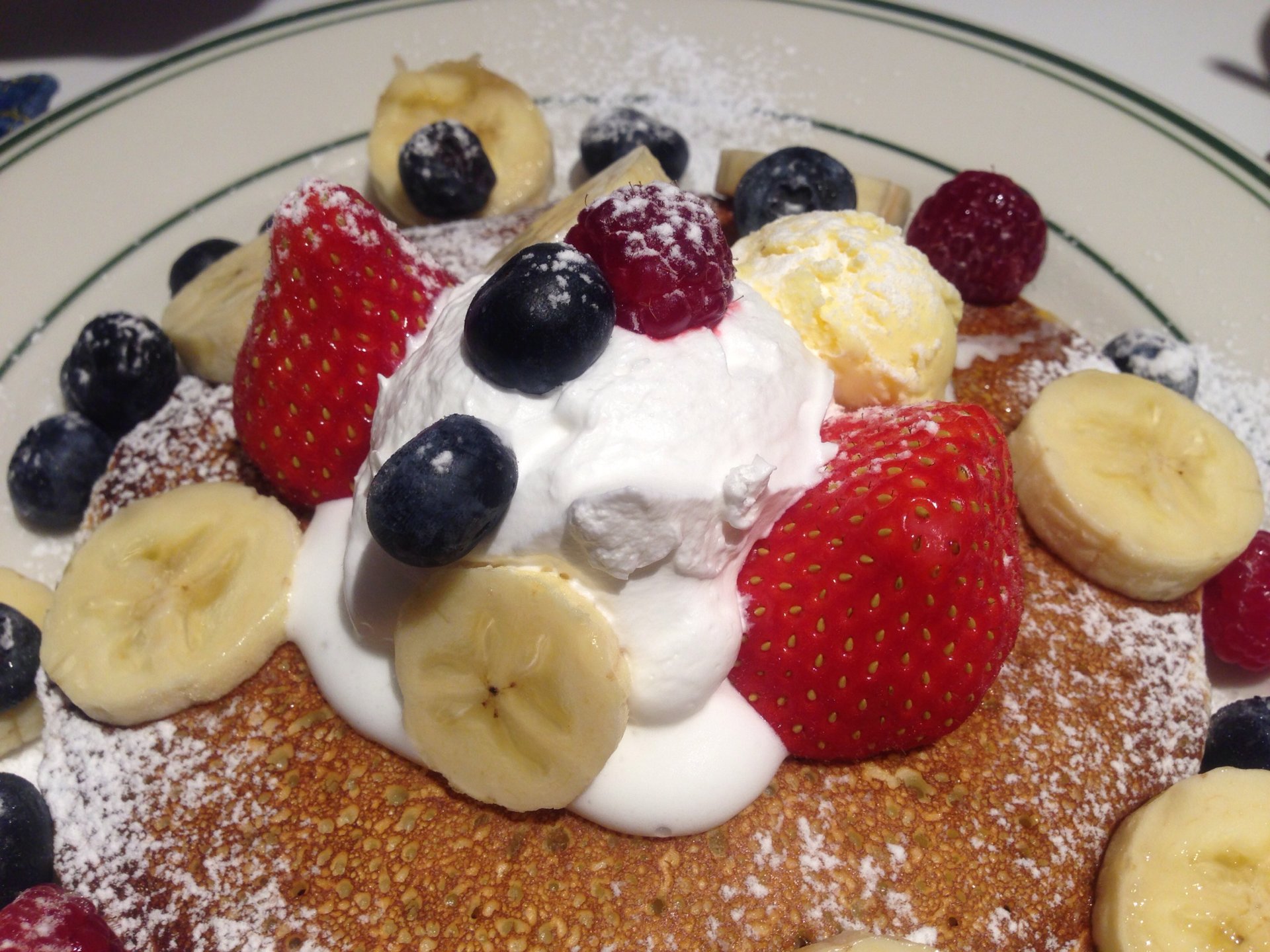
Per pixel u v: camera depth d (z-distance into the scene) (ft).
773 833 0.45
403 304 0.48
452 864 0.44
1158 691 0.52
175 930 0.44
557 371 0.39
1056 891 0.46
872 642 0.42
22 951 0.42
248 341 0.49
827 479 0.43
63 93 0.90
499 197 0.79
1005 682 0.51
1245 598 0.59
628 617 0.41
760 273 0.51
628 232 0.40
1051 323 0.68
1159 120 0.80
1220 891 0.45
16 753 0.60
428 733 0.43
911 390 0.51
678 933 0.43
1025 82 0.83
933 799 0.47
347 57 0.85
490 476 0.38
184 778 0.47
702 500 0.40
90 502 0.60
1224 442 0.58
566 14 0.88
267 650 0.49
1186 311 0.73
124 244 0.76
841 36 0.87
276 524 0.50
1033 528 0.57
